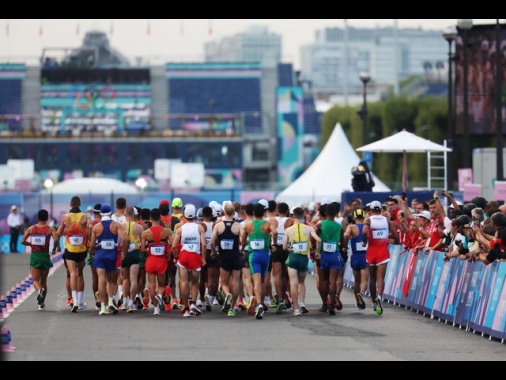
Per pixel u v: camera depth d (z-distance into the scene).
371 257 70.44
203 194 177.75
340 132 150.25
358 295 72.00
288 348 52.72
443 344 54.16
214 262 72.12
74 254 72.25
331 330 60.47
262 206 68.06
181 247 69.31
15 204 181.25
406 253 75.81
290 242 68.88
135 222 70.75
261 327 62.09
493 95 126.12
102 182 185.50
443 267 66.25
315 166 148.12
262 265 67.94
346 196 109.38
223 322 64.94
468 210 71.06
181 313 70.44
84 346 53.59
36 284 73.88
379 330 60.41
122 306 74.31
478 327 58.12
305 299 82.06
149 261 69.44
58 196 182.38
